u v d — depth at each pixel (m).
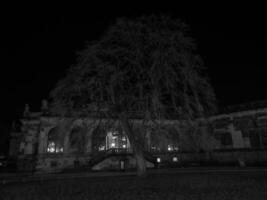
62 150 38.38
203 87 19.08
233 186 15.29
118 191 14.33
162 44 18.23
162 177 21.16
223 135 42.44
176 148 41.53
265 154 36.44
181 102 18.53
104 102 18.67
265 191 13.38
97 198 12.58
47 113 39.09
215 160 41.22
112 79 17.05
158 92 17.84
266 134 37.50
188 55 18.59
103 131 23.81
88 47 18.47
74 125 22.83
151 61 18.80
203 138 23.31
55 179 24.05
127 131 20.25
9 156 48.47
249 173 23.84
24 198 13.32
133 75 18.64
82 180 21.55
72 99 19.59
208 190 14.03
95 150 38.56
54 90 18.97
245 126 39.94
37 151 39.62
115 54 18.27
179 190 14.16
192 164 39.81
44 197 13.38
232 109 42.66
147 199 11.94
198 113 19.50
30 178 26.33
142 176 19.95
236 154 39.34
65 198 12.90
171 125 19.67
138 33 18.38
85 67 18.11
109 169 35.72
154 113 17.80
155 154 40.19
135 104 18.61
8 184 20.39
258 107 39.12
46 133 38.25
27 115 43.47
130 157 37.44
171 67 18.05
